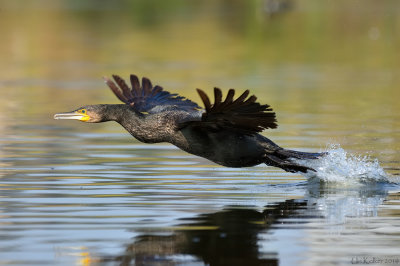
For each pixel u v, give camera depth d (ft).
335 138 54.39
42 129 58.49
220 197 37.11
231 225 31.60
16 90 79.30
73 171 42.83
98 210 33.91
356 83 84.89
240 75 89.04
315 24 136.87
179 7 170.81
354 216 33.27
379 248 28.48
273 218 32.86
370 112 66.90
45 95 76.02
